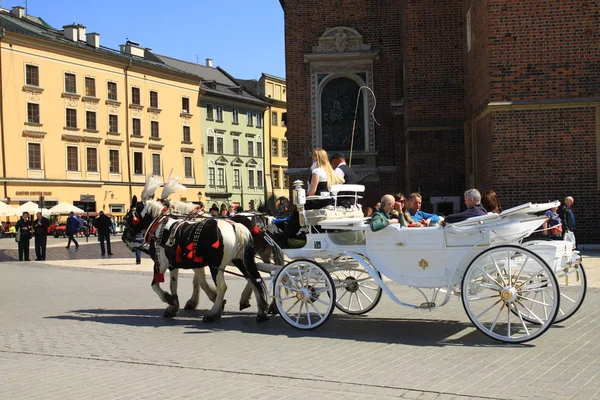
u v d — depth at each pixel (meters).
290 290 10.45
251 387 7.23
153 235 11.70
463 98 27.59
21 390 7.26
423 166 27.91
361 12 33.03
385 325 10.70
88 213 62.44
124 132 67.12
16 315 12.36
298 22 33.25
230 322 11.30
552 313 8.87
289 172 32.88
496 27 20.64
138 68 68.44
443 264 9.62
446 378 7.40
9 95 56.38
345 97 33.12
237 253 11.24
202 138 77.31
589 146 20.28
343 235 10.47
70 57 61.56
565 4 20.34
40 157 59.06
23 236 27.58
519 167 20.56
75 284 17.56
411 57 27.98
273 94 90.25
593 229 20.27
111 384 7.46
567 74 20.38
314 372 7.80
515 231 9.30
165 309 12.53
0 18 58.72
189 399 6.84
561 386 7.00
